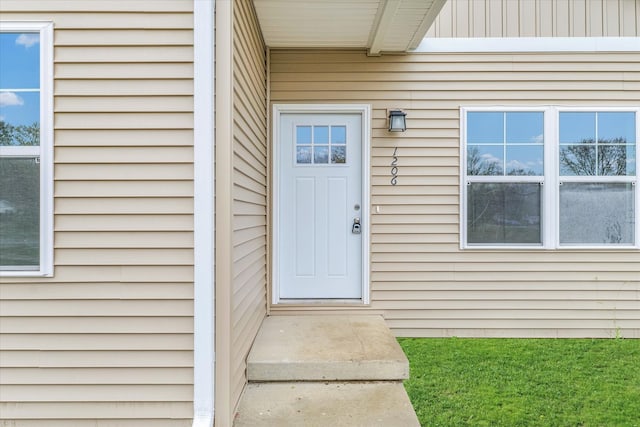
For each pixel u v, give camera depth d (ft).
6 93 6.62
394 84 12.78
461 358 10.96
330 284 12.89
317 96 12.71
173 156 6.64
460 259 12.80
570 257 12.79
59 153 6.63
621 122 12.84
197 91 6.60
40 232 6.61
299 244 12.89
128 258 6.64
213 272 6.68
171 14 6.66
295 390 8.18
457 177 12.80
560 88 12.82
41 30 6.63
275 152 12.60
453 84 12.81
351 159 12.90
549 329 12.74
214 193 6.75
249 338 9.10
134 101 6.66
